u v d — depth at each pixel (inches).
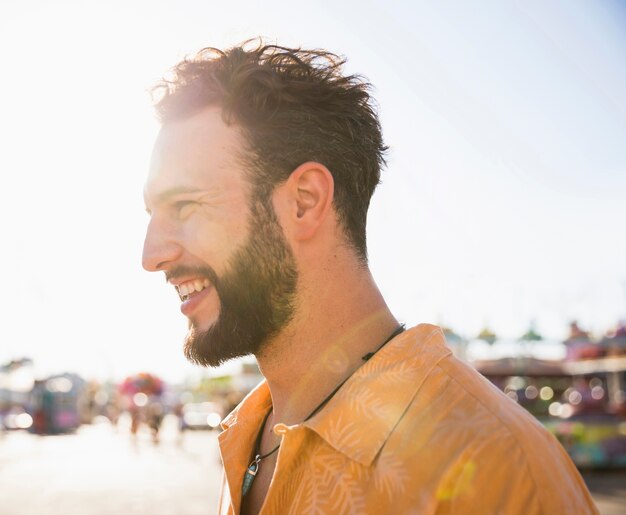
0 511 320.5
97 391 1865.2
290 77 39.5
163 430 1427.2
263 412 44.6
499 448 29.1
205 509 327.3
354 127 40.5
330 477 32.4
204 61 40.6
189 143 39.0
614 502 296.5
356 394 33.4
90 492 390.9
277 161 37.9
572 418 414.0
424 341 34.8
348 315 38.3
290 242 37.6
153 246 38.9
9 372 1448.1
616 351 621.9
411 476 30.3
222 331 37.6
